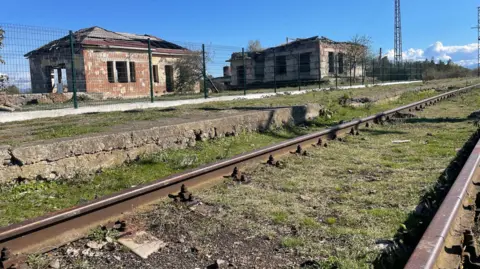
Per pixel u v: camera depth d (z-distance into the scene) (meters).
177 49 32.47
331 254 2.83
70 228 3.20
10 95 16.86
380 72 39.69
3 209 3.88
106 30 30.86
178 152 6.35
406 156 5.87
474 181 4.04
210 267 2.70
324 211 3.70
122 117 9.25
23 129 7.42
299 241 3.04
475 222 3.13
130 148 5.87
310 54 37.41
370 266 2.60
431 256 2.28
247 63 41.78
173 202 3.93
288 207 3.82
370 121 9.20
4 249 2.73
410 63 46.19
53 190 4.56
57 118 9.95
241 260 2.80
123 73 27.73
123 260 2.82
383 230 3.19
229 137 7.75
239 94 21.08
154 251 2.95
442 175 4.63
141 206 3.79
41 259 2.78
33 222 2.98
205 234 3.24
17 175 4.59
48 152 4.86
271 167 5.38
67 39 12.74
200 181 4.57
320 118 10.51
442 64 64.12
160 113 10.14
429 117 10.36
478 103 14.14
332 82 35.53
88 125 7.49
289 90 25.77
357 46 40.12
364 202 3.93
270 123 8.98
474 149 5.24
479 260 2.52
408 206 3.74
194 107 12.38
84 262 2.76
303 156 6.07
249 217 3.59
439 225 2.72
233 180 4.77
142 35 35.53
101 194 4.41
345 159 5.85
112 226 3.32
